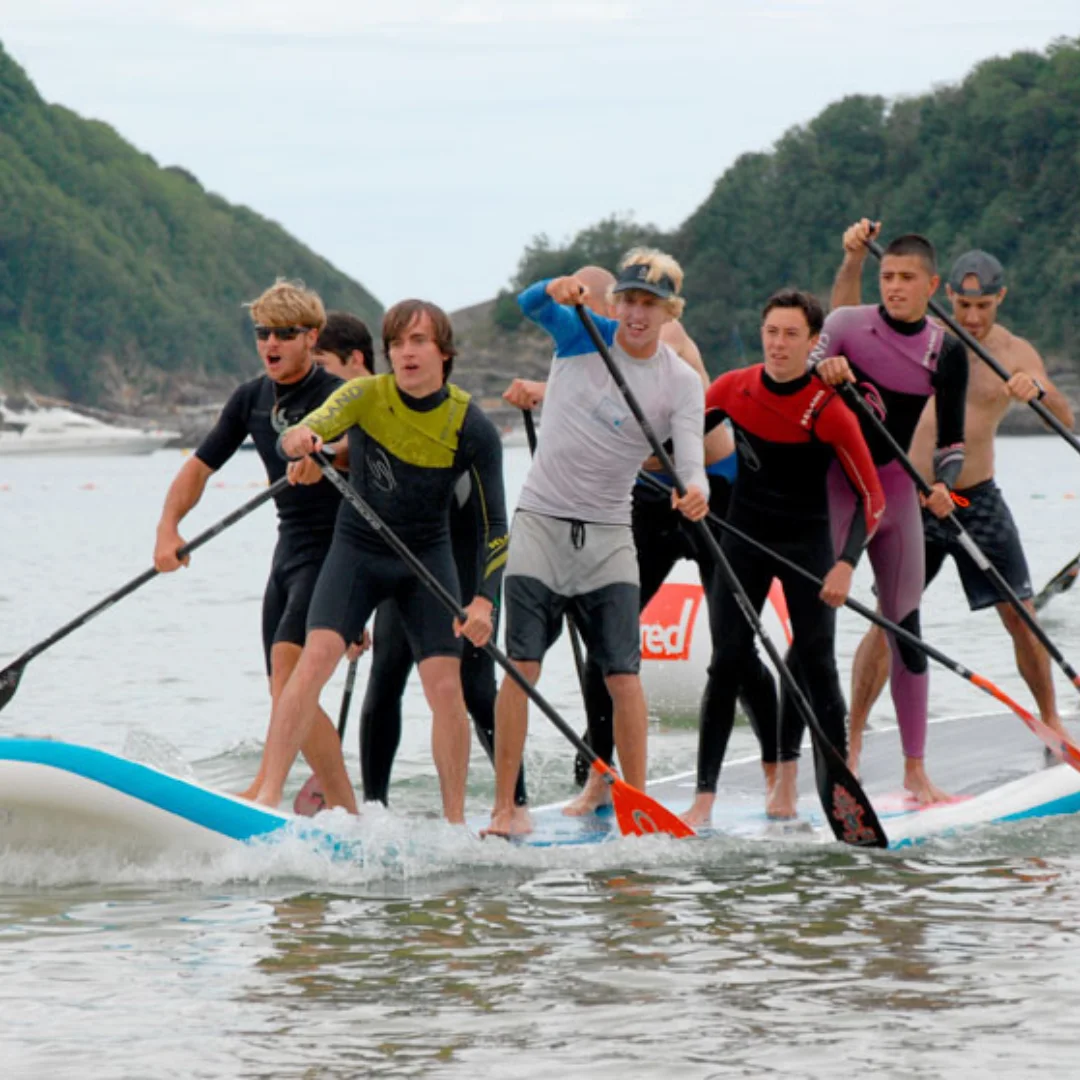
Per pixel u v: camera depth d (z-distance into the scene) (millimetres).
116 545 102625
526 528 24078
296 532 24172
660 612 38812
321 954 18891
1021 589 29688
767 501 25000
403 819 23453
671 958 18719
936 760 29844
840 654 47719
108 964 18500
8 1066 15539
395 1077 15219
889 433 25672
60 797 21547
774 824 25609
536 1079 15156
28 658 23984
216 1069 15438
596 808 26500
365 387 22703
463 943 19297
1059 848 24375
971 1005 17031
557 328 23562
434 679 23531
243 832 22328
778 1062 15516
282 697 22922
